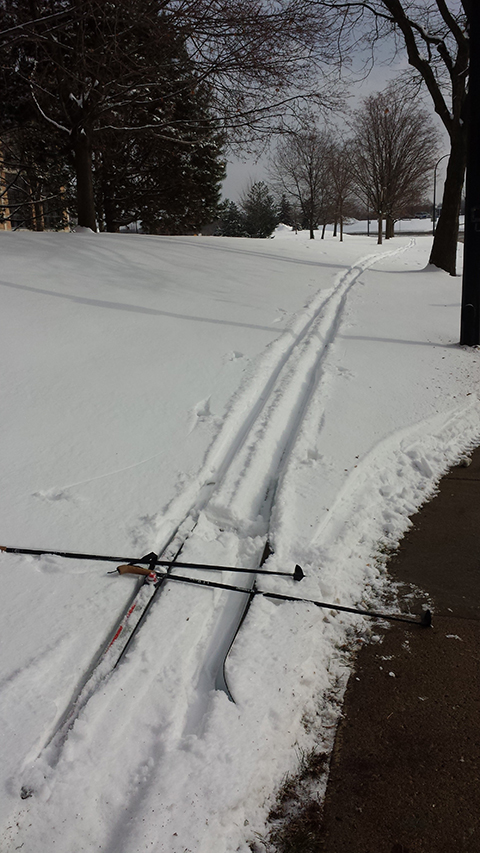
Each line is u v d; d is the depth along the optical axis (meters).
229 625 2.81
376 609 3.03
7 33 10.94
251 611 2.81
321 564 3.21
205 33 12.30
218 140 16.14
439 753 2.23
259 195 50.94
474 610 3.00
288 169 40.34
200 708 2.36
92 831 1.87
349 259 15.84
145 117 18.30
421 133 37.78
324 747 2.29
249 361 6.11
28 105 15.70
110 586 2.96
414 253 23.47
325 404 5.29
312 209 40.31
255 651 2.57
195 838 1.85
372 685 2.56
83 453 4.27
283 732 2.27
